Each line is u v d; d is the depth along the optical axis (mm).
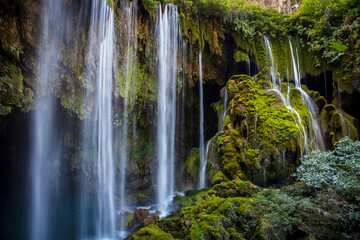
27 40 5988
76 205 10367
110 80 8195
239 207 6113
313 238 5176
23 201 9781
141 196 10562
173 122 11031
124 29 8375
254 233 5387
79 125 9508
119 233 7312
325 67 11742
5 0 5453
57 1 6352
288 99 10297
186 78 10945
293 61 12609
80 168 10398
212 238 5258
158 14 9250
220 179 8445
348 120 9688
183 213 6641
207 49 11516
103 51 7844
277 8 15406
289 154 8211
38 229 8227
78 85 7586
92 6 7195
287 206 5719
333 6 11273
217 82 12703
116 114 9320
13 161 9516
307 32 12227
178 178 12359
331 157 6484
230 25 11609
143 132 11883
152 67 9523
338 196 5547
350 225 5133
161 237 5422
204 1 10219
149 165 11758
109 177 10328
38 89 6598
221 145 9141
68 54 6973
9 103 6117
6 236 7695
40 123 8172
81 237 7570
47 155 9648
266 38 12523
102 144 9484
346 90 10719
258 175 8180
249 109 9102
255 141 8688
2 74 5785
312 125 9414
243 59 11750
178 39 10148
